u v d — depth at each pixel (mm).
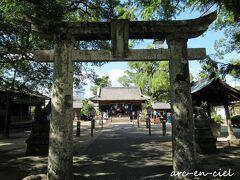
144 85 55000
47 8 9336
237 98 15961
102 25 8227
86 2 13602
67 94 7945
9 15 12141
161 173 9031
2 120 29031
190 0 10820
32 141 13125
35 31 8102
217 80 15391
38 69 19594
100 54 8219
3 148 15820
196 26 8312
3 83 21266
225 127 29922
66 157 7754
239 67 11719
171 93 8406
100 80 20812
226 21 14641
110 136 22016
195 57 8422
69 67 8078
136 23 8297
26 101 26500
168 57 8391
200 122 12766
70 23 8133
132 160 11422
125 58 8258
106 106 54750
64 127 7816
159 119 43125
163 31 8352
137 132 25781
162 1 10539
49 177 7746
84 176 8797
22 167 10367
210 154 12297
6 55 14984
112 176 8773
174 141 8234
